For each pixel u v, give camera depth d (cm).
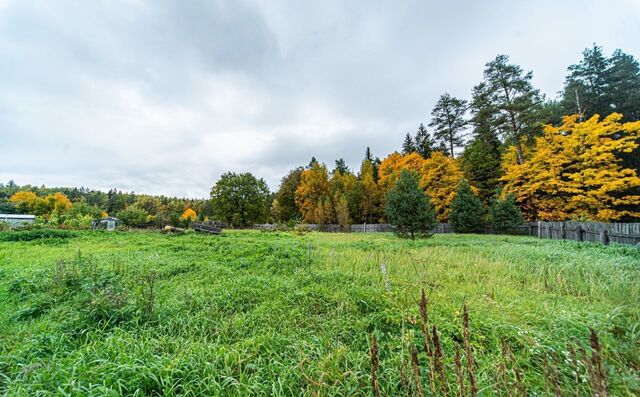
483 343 280
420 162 2938
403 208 1400
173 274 625
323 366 240
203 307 397
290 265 695
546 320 317
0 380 233
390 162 3491
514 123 2255
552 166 1731
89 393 200
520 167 1948
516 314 342
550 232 1505
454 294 421
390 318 330
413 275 553
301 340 294
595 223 1191
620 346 250
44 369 241
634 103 1950
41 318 384
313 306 395
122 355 255
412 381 204
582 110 2144
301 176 4031
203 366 246
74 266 539
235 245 1120
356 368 243
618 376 195
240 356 261
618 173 1481
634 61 2212
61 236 1541
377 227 2898
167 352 276
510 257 731
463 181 2088
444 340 270
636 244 904
